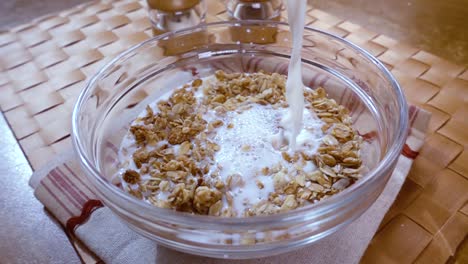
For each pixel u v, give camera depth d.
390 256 0.21
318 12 0.37
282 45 0.29
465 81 0.30
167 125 0.26
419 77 0.30
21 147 0.28
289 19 0.24
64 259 0.22
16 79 0.32
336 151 0.24
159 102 0.28
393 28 0.35
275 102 0.27
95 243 0.22
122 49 0.34
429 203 0.23
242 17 0.37
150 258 0.22
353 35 0.34
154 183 0.23
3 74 0.33
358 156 0.24
